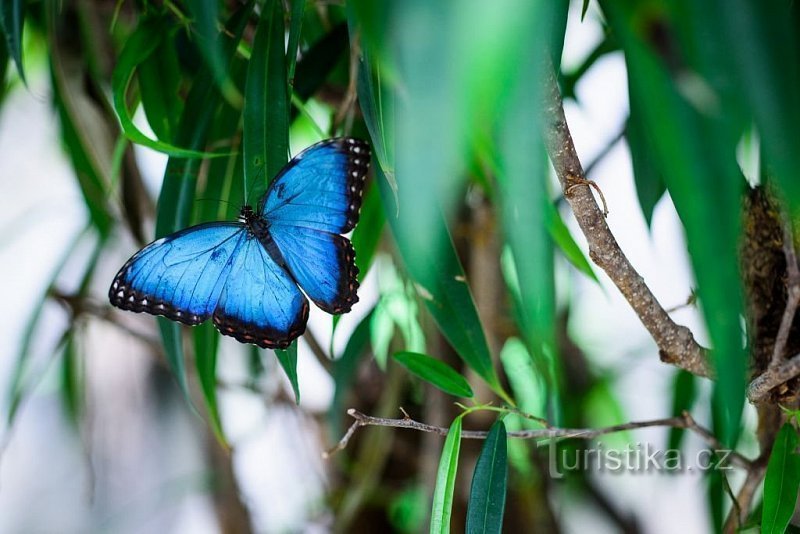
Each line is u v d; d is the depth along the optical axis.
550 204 0.78
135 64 0.80
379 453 1.01
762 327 0.78
